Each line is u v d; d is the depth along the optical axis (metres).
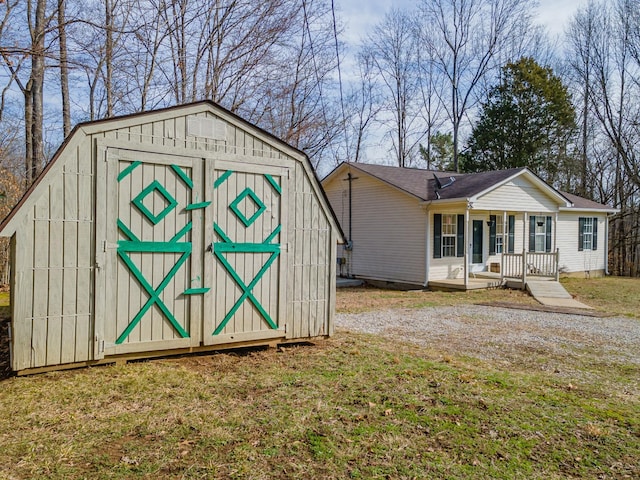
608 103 26.00
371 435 3.69
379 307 11.30
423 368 5.64
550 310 10.91
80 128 5.05
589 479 3.10
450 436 3.71
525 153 28.12
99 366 5.25
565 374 5.74
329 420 3.97
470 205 13.80
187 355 6.00
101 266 5.18
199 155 5.81
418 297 13.18
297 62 15.97
